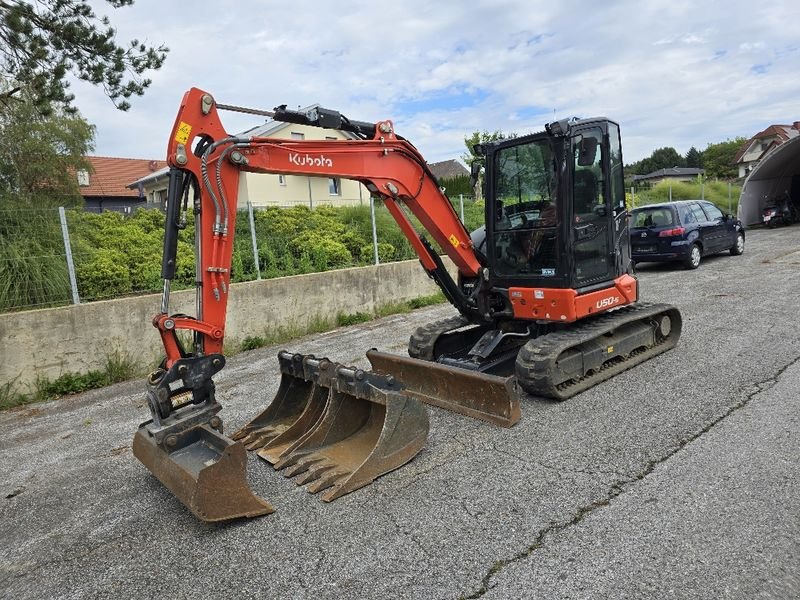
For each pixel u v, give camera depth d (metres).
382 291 10.60
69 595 2.95
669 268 13.48
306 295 9.37
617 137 5.86
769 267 12.05
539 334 5.77
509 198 5.62
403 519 3.38
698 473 3.59
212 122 3.81
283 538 3.29
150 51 8.39
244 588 2.87
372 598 2.70
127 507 3.89
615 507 3.30
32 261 7.45
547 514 3.29
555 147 5.16
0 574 3.20
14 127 11.52
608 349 5.61
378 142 4.75
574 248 5.30
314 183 24.44
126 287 8.88
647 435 4.23
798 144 19.41
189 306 8.02
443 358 5.91
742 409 4.54
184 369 3.62
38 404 6.55
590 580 2.69
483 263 5.86
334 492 3.68
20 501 4.11
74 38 7.60
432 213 5.28
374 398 4.08
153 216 12.72
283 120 4.31
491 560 2.91
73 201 13.74
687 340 6.74
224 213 3.87
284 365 4.84
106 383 7.15
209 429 3.59
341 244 11.69
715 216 14.04
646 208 13.45
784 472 3.52
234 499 3.40
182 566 3.11
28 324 6.65
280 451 4.37
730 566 2.70
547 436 4.38
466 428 4.67
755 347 6.20
